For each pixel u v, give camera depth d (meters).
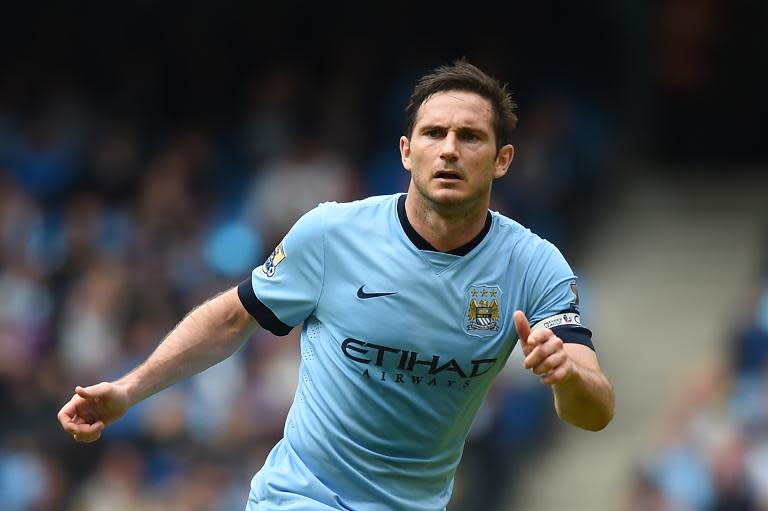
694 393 34.94
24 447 38.00
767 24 56.38
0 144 49.94
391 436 15.33
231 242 44.53
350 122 49.16
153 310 41.28
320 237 15.29
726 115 56.41
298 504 15.41
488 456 36.56
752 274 46.41
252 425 37.22
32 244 45.66
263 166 48.34
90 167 49.31
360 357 15.13
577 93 51.38
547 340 13.33
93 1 54.56
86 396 14.94
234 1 54.72
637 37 53.62
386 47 53.03
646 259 48.69
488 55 51.72
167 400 37.31
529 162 46.25
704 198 52.12
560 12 52.59
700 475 33.03
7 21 54.25
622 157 53.16
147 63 53.88
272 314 15.56
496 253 15.12
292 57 53.56
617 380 43.22
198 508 35.94
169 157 49.41
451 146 14.53
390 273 15.04
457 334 15.01
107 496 36.34
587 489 38.56
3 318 41.78
